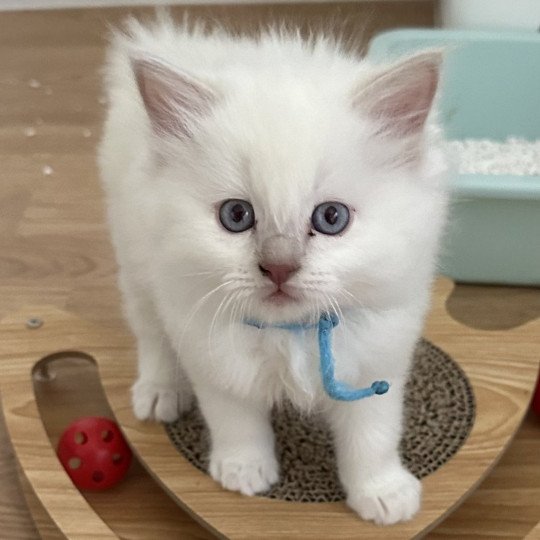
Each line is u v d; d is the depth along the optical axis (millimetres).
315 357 903
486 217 1356
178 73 796
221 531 995
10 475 1208
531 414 1241
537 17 1809
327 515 1008
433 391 1174
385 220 777
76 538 990
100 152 1074
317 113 758
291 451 1123
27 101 2143
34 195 1793
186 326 900
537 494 1132
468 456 1073
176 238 805
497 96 1682
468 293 1455
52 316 1312
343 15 2426
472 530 1090
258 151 742
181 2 2553
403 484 1006
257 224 765
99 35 2430
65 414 1291
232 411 1009
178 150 824
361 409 966
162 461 1086
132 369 1223
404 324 895
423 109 794
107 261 1601
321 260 755
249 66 871
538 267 1422
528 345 1231
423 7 2465
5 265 1604
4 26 2516
